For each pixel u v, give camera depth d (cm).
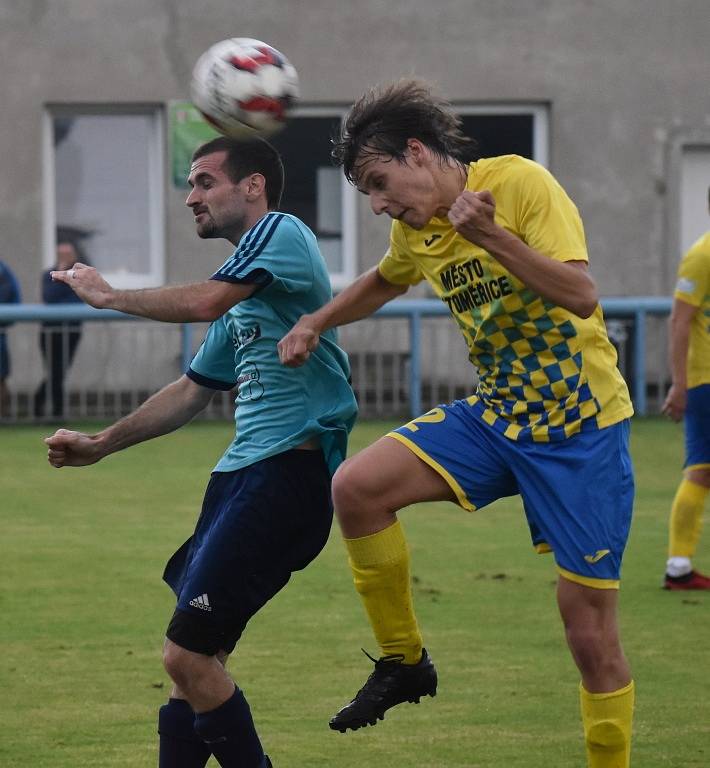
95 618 1830
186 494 2847
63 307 3872
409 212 1121
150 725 1391
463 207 1043
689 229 4588
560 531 1123
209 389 1242
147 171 4459
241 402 1175
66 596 1958
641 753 1306
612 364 1145
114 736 1357
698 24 4512
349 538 1156
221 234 1215
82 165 4428
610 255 4538
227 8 4388
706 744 1332
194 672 1107
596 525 1116
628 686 1124
